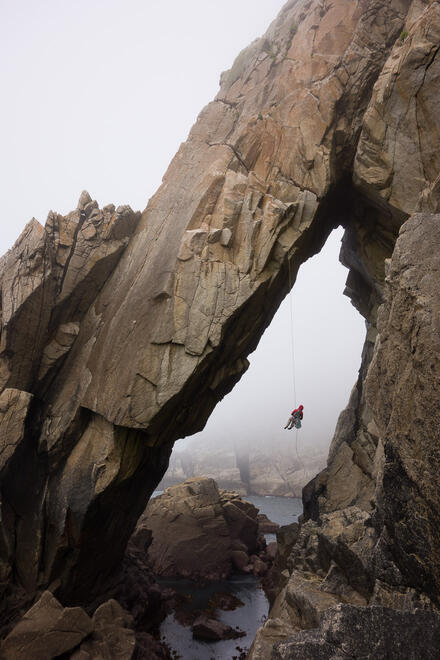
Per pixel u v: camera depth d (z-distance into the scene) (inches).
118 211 872.9
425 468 330.6
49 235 818.8
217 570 1283.2
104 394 738.2
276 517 2568.9
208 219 810.2
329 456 1062.4
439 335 321.4
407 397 358.0
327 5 929.5
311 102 857.5
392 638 283.6
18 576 689.6
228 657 762.8
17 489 744.3
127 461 738.8
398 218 786.8
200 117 992.9
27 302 753.0
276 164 869.2
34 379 814.5
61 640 562.3
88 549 739.4
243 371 900.6
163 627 893.8
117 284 856.9
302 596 514.9
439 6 666.8
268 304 836.0
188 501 1405.0
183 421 812.6
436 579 331.3
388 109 722.8
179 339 721.6
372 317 1039.0
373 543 501.4
